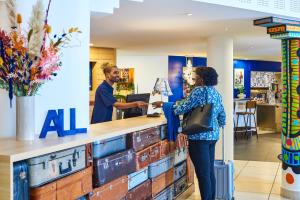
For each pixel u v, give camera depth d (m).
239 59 13.67
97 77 8.85
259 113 12.54
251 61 14.23
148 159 3.53
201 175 3.83
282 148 4.94
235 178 5.85
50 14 2.68
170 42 7.79
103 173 2.72
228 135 6.62
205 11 4.52
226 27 5.73
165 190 3.97
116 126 3.31
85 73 2.89
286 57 4.80
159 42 7.80
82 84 2.87
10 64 2.32
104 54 8.97
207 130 3.65
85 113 2.89
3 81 2.36
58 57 2.58
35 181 2.10
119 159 2.96
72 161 2.42
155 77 11.76
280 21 4.72
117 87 11.04
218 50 6.67
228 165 4.41
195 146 3.81
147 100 4.56
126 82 11.27
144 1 4.00
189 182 4.79
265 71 14.65
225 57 6.66
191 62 12.37
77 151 2.47
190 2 4.07
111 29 5.93
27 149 2.11
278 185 5.44
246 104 10.99
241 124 11.35
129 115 4.46
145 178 3.53
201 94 3.76
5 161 1.95
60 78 2.77
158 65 11.79
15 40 2.30
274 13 4.61
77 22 2.81
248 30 6.04
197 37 6.93
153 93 4.55
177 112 3.84
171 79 11.98
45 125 2.58
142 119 4.03
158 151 3.76
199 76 3.85
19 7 2.55
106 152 2.84
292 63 4.73
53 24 2.70
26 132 2.45
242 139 10.31
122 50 9.72
